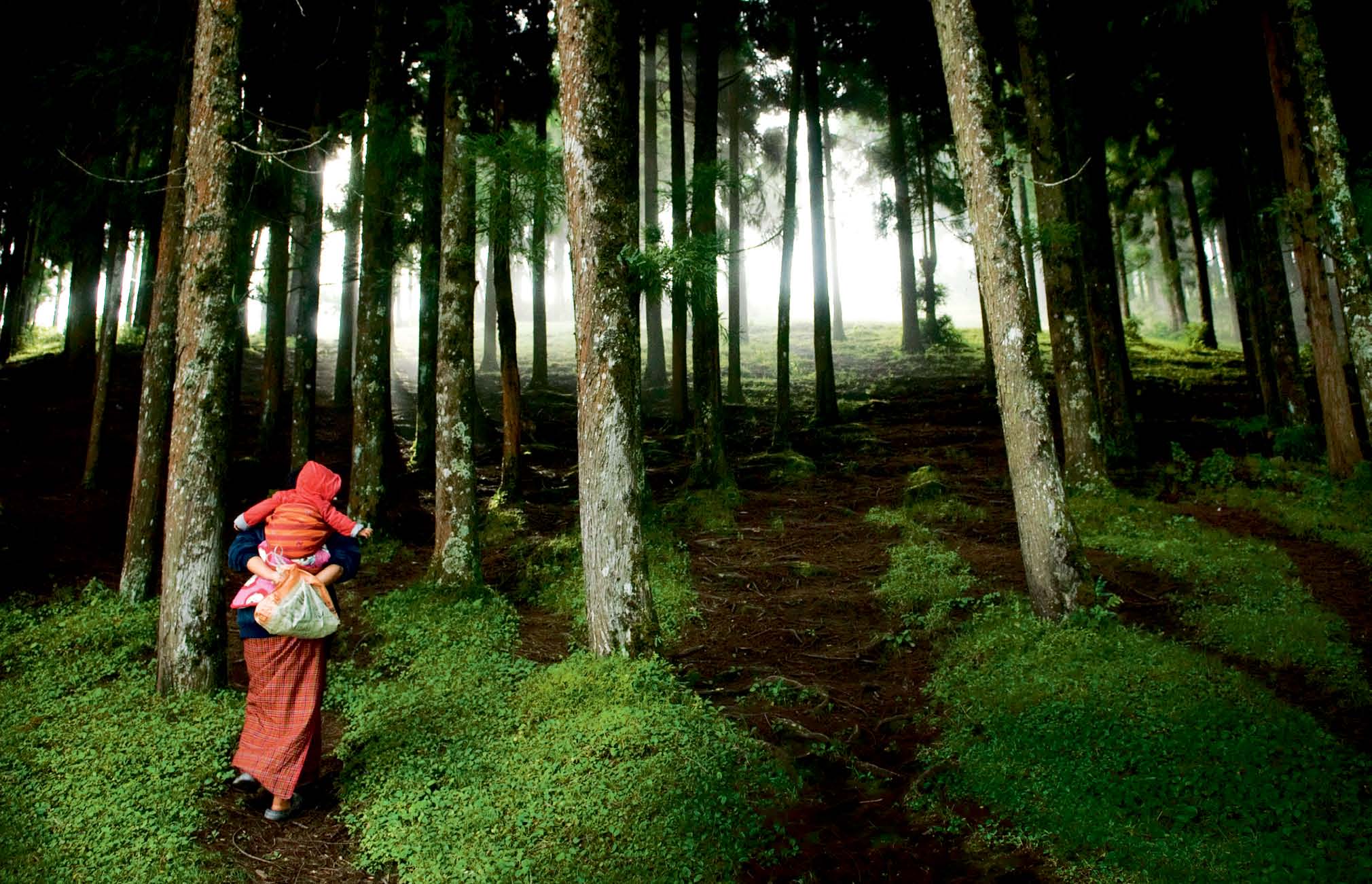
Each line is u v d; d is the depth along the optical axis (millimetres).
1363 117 13891
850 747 5344
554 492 13141
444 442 8398
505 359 12297
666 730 4918
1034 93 11219
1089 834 3994
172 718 5031
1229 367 22172
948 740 5199
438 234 11523
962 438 15984
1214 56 14773
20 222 16109
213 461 5496
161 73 9719
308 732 4355
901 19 17234
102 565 8680
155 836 3846
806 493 12867
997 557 8953
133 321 22234
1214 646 6281
